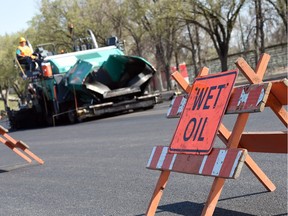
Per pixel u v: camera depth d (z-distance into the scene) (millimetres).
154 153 5000
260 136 5250
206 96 4598
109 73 19594
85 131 16109
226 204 5520
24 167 10367
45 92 21156
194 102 4727
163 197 6176
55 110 20891
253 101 4070
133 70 20047
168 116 5219
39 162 10508
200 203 5730
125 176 7793
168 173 4781
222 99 4371
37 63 20781
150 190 6648
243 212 5168
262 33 36312
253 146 5418
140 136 12055
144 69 20188
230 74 4418
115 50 20750
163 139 10727
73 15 47750
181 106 5062
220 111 4328
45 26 50344
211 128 4336
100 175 8203
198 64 48562
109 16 47750
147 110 20922
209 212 4031
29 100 23469
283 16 35438
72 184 7812
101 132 14859
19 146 10453
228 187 6203
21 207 6719
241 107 4164
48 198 7043
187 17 36781
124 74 19922
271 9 36906
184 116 4785
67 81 19406
